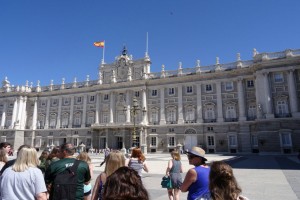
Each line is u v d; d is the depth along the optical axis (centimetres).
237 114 6172
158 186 1702
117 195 337
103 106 7575
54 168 672
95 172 2542
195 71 6750
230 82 6369
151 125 6875
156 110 6988
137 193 343
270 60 5619
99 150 6888
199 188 634
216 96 6425
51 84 8500
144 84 7119
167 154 6191
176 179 1089
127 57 7531
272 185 1669
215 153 6075
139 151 1100
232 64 6375
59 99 8300
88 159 916
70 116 7994
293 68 5462
